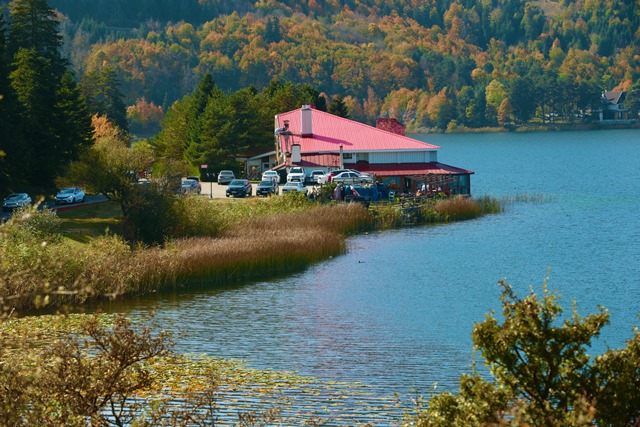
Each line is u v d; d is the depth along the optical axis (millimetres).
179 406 42438
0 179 140125
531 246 116625
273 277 92562
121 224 111188
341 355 60906
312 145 183250
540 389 27516
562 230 132875
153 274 83562
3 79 133500
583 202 176500
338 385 53062
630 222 143125
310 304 79438
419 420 28688
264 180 163625
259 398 49719
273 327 69875
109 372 32500
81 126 166250
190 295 82562
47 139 144750
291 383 53156
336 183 150625
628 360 27422
